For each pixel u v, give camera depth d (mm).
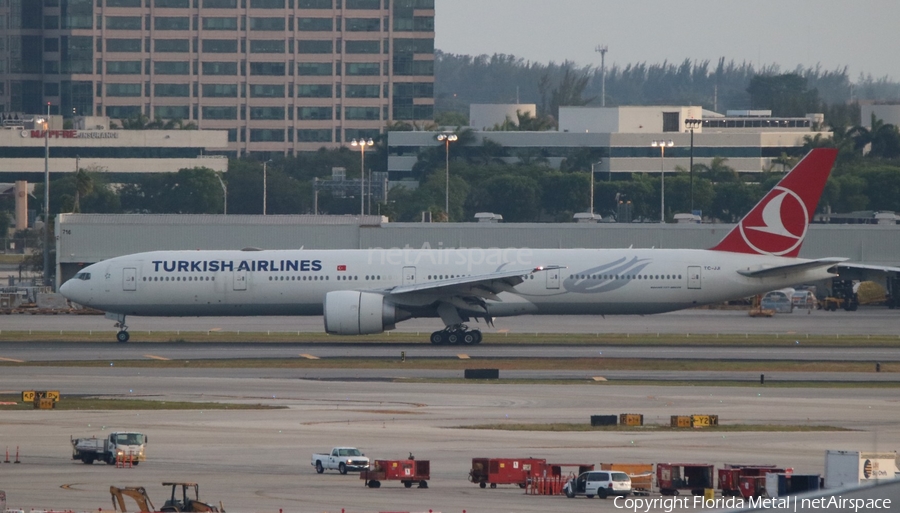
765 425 154000
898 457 130625
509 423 154875
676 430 150125
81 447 130625
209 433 147250
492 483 119312
